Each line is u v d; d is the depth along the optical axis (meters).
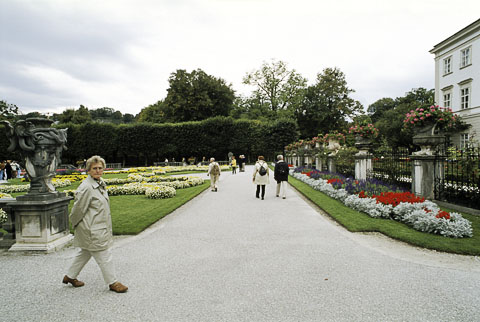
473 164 7.35
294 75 47.47
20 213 5.20
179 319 2.88
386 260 4.42
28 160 5.24
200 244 5.38
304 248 5.04
